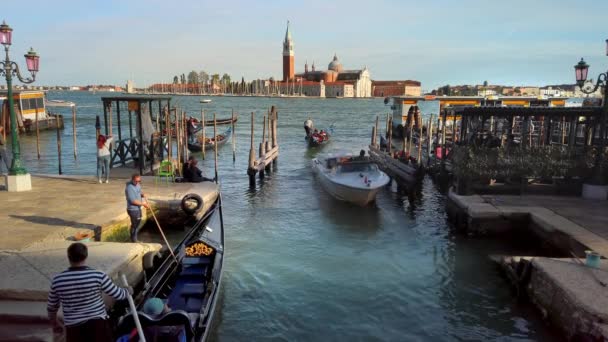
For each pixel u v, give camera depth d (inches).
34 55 570.3
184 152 956.6
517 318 361.7
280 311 370.0
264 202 741.3
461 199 577.0
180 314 260.1
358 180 713.6
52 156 1235.2
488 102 1435.8
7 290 281.1
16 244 372.5
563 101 1473.9
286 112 3941.9
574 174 587.8
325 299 391.5
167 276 358.6
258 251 506.6
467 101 1620.3
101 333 192.9
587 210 518.9
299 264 470.0
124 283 213.0
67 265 323.0
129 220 492.4
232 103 5930.1
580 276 335.6
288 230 589.3
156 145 837.2
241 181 924.0
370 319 359.9
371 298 394.0
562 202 559.2
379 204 737.6
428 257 493.0
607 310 283.0
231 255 492.1
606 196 574.6
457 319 360.5
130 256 343.0
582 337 291.7
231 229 590.2
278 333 338.3
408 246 530.0
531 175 592.4
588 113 598.9
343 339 332.5
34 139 1619.1
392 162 964.6
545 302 345.7
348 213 677.3
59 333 207.2
